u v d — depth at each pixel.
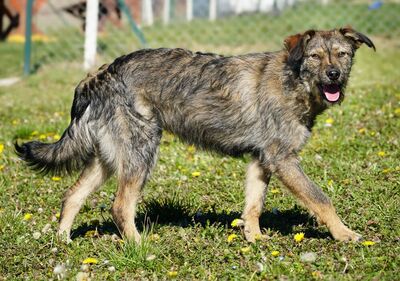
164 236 7.61
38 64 19.94
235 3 26.80
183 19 25.56
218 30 22.03
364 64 17.45
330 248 7.07
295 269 6.48
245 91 7.65
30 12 18.81
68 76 17.97
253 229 7.66
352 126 11.62
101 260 7.00
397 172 9.19
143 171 7.65
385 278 6.13
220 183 9.44
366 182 8.90
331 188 8.73
